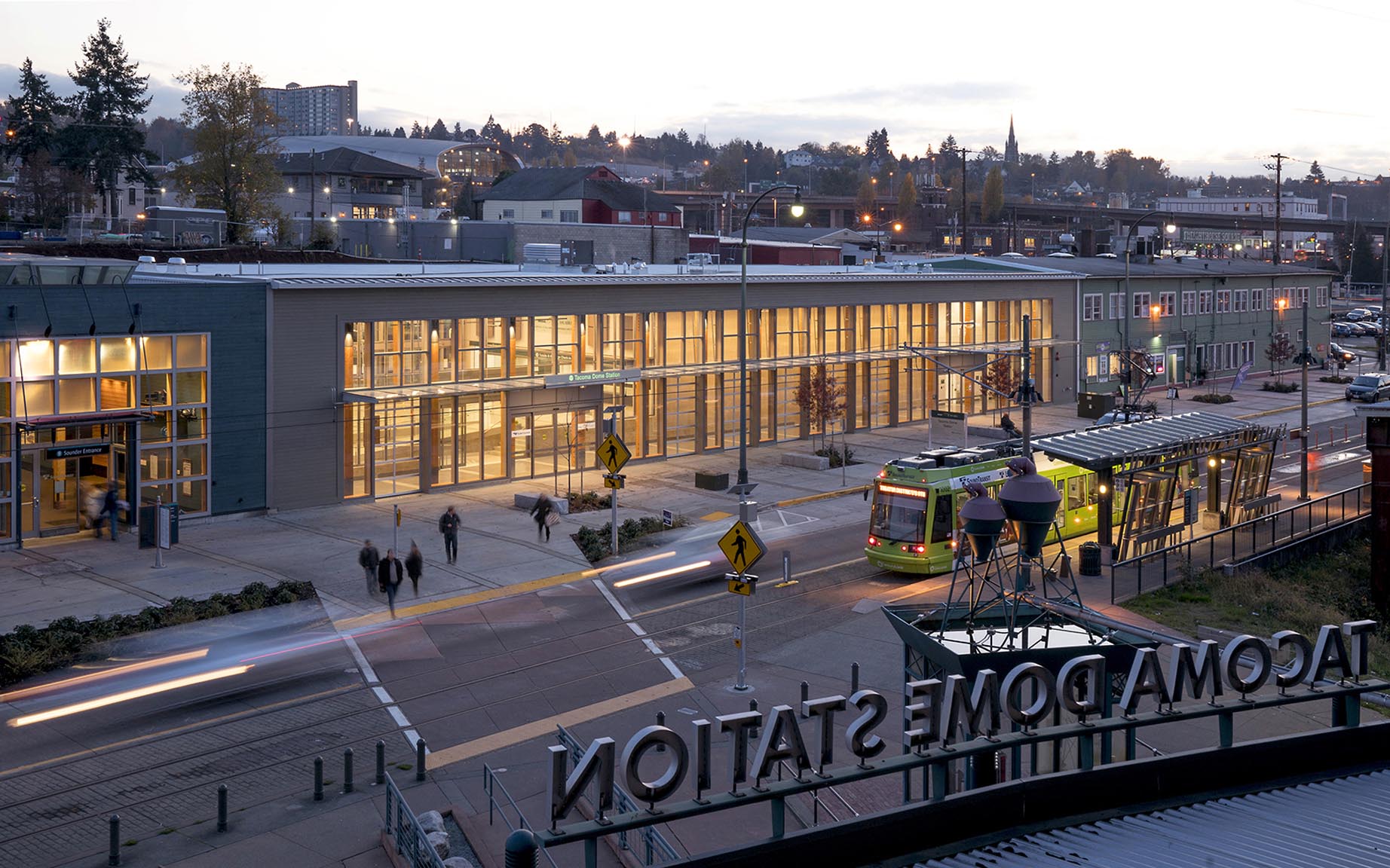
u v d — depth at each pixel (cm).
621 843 1877
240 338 4431
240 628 3169
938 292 7181
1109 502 3838
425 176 15350
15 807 2105
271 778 2242
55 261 3969
